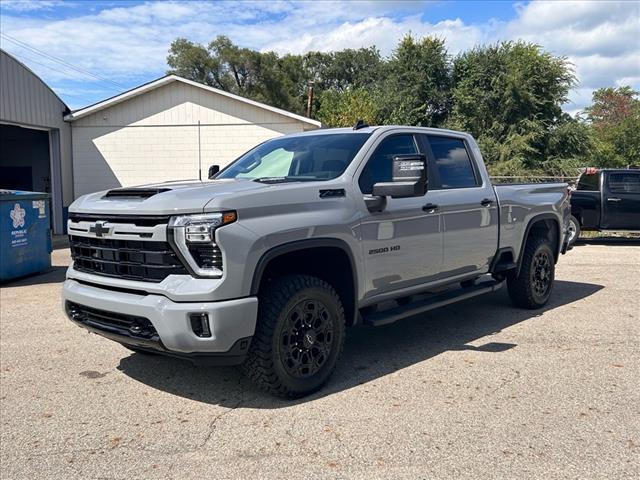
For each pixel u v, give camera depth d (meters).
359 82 68.25
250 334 3.81
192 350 3.72
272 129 19.66
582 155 33.31
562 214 7.35
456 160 5.92
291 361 4.13
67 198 19.61
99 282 4.20
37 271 10.34
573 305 7.29
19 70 16.98
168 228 3.74
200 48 57.75
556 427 3.72
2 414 4.10
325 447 3.48
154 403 4.25
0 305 7.85
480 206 5.89
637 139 44.03
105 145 19.91
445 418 3.87
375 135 5.04
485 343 5.61
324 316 4.36
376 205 4.67
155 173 19.98
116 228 4.04
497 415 3.91
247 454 3.42
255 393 4.40
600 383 4.50
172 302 3.73
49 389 4.57
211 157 19.84
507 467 3.21
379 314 4.87
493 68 33.81
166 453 3.46
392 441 3.54
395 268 4.93
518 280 6.84
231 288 3.71
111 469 3.29
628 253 12.75
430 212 5.24
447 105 35.84
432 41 35.91
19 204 9.82
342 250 4.43
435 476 3.13
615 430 3.67
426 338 5.82
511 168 30.28
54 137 19.11
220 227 3.68
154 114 19.83
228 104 19.66
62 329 6.47
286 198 4.09
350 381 4.60
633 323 6.35
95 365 5.16
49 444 3.62
